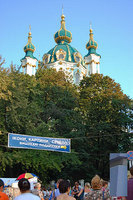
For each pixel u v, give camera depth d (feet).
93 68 223.51
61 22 240.32
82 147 108.58
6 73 81.51
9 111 82.43
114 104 119.03
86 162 106.22
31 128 87.86
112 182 14.60
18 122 82.12
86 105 121.80
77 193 36.70
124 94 130.52
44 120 106.93
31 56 227.81
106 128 110.01
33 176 50.29
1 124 81.51
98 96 122.11
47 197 54.24
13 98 84.53
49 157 84.38
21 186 15.99
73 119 110.83
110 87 131.75
